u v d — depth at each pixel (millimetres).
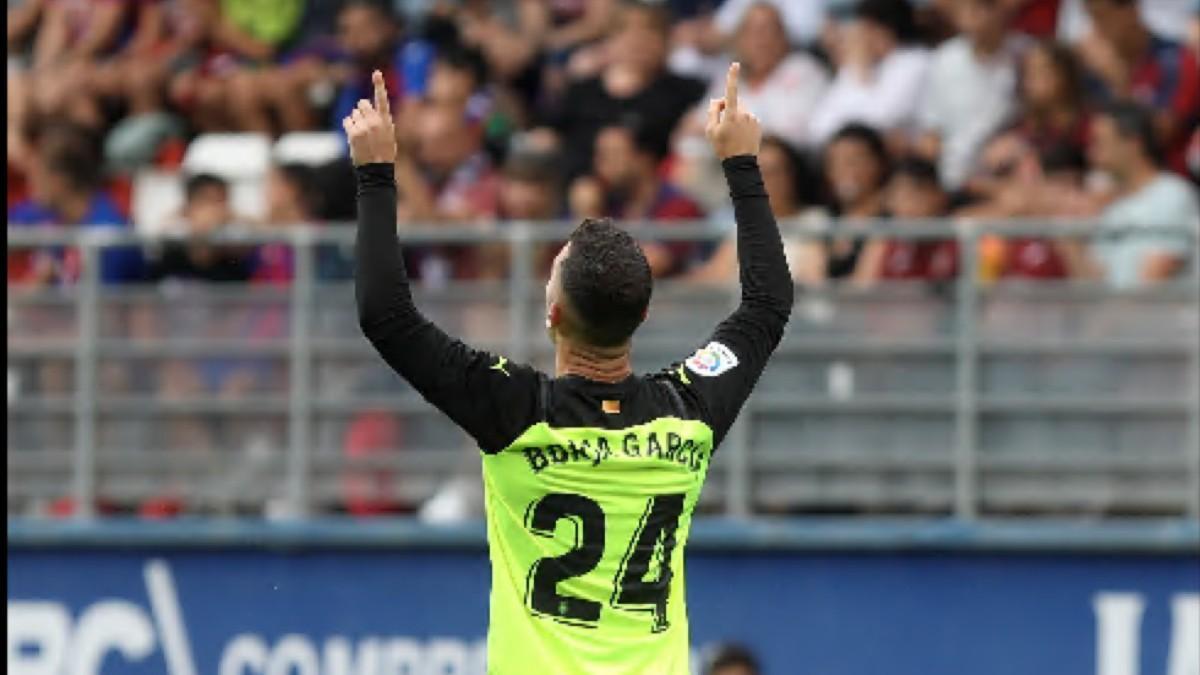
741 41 38719
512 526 17281
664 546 17453
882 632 34438
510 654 17188
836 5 39938
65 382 36281
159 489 36188
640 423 17359
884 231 34281
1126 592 34062
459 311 34969
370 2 40969
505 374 17219
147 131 40625
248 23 42344
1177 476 34125
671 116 37938
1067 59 36875
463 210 37500
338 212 37469
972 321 34312
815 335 34719
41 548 35812
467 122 38469
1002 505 34469
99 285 36188
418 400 35719
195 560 35531
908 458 34625
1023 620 34250
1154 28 38688
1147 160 35406
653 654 17344
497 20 40906
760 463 34906
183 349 36062
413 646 35188
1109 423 34219
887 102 37906
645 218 36625
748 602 34656
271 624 35375
